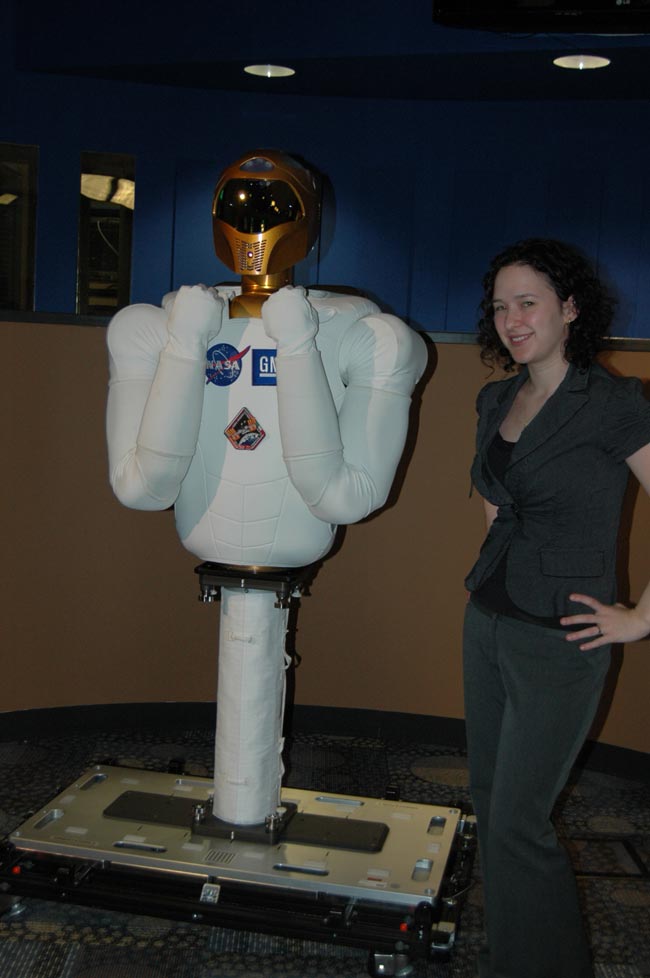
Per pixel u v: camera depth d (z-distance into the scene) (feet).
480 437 6.29
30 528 10.41
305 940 7.25
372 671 10.77
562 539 5.75
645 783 9.99
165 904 6.90
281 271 7.00
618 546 9.66
